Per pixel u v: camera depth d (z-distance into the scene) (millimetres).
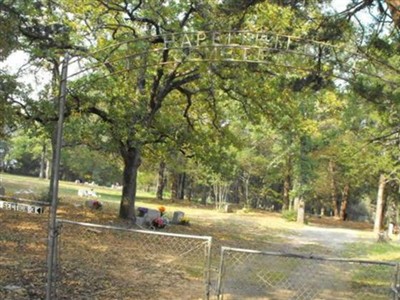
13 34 13578
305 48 10320
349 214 64312
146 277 10852
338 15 10953
